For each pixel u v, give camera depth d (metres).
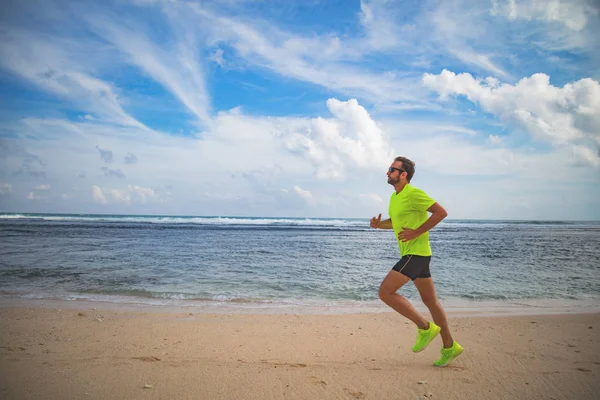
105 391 2.66
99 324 4.87
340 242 23.62
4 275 9.30
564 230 50.19
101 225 38.91
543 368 3.31
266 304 6.76
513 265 12.76
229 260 13.17
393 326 5.10
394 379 3.01
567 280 9.86
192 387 2.76
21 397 2.54
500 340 4.33
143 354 3.58
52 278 8.98
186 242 20.50
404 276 3.21
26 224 37.97
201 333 4.50
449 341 3.33
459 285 8.98
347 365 3.37
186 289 8.02
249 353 3.70
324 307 6.56
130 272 10.09
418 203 3.17
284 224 62.59
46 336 4.21
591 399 2.64
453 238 29.12
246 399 2.57
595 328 4.98
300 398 2.60
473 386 2.88
